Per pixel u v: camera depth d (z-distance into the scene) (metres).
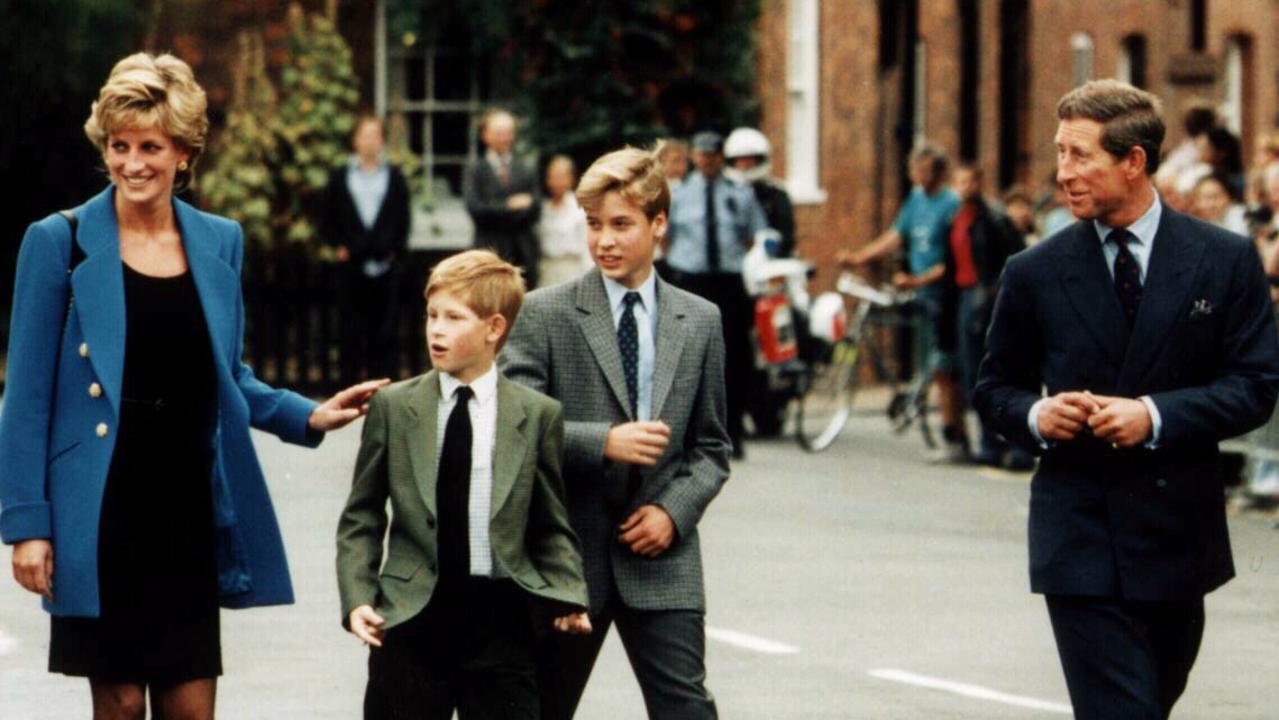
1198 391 14.12
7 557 27.19
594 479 14.50
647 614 14.51
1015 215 45.72
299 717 18.97
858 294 43.91
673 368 14.68
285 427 13.87
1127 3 72.19
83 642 13.30
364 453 13.84
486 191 45.22
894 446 42.72
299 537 28.38
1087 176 14.23
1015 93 67.75
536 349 14.60
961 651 22.39
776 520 31.41
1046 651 22.47
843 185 58.44
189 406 13.42
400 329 46.81
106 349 13.20
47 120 46.41
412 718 13.70
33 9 45.41
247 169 49.00
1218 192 35.12
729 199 38.41
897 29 49.66
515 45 50.53
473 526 13.70
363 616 13.44
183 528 13.38
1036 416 14.20
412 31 51.75
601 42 50.16
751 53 51.06
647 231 14.70
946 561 28.03
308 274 47.34
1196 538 14.25
